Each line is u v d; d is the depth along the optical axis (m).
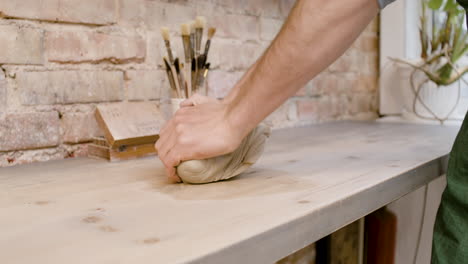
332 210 0.56
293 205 0.55
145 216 0.52
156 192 0.64
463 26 1.67
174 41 1.23
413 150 0.98
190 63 1.06
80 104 1.04
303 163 0.85
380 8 0.52
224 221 0.49
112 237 0.44
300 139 1.22
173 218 0.51
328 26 0.52
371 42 1.97
